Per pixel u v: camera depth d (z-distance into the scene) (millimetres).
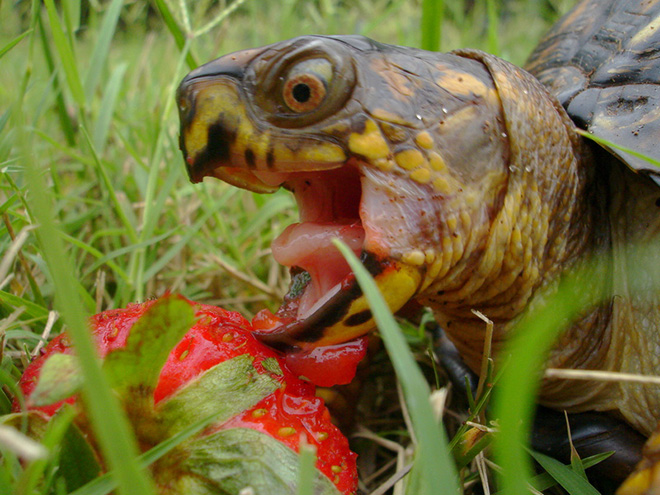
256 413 71
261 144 81
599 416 96
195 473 68
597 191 100
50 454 65
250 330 82
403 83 84
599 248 98
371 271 80
